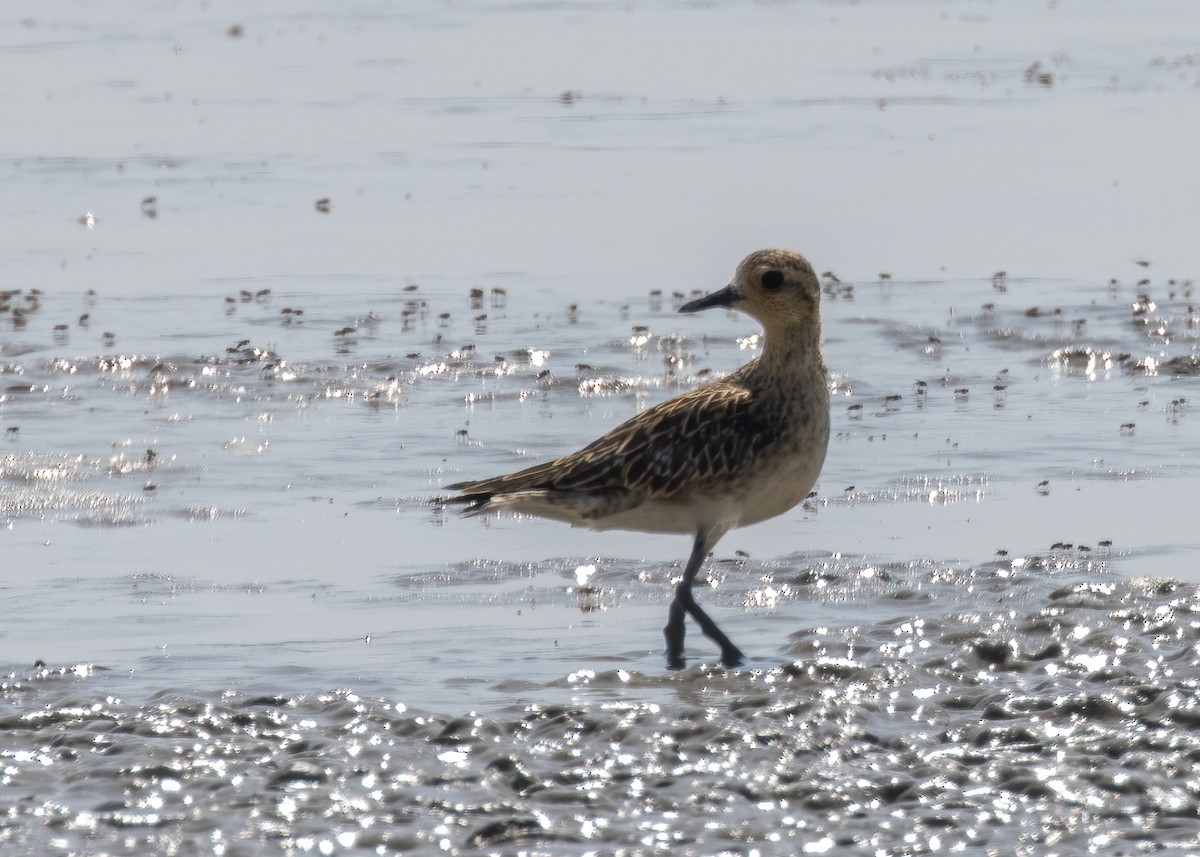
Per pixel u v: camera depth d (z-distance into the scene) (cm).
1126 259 2517
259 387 1892
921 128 3512
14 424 1759
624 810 841
